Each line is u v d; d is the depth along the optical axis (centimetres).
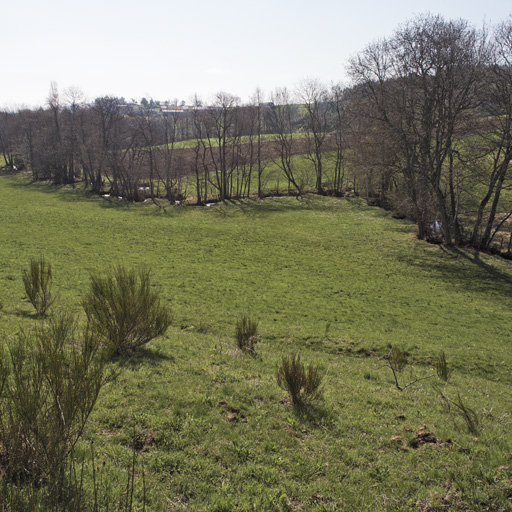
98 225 5188
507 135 3791
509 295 3152
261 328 2092
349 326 2283
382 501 650
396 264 3909
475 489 680
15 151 10825
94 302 1195
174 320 2073
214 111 7512
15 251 3538
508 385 1627
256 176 9275
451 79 3794
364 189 7175
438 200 4350
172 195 7594
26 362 749
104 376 950
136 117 7825
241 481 659
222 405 905
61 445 510
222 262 3731
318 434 842
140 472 633
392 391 1218
